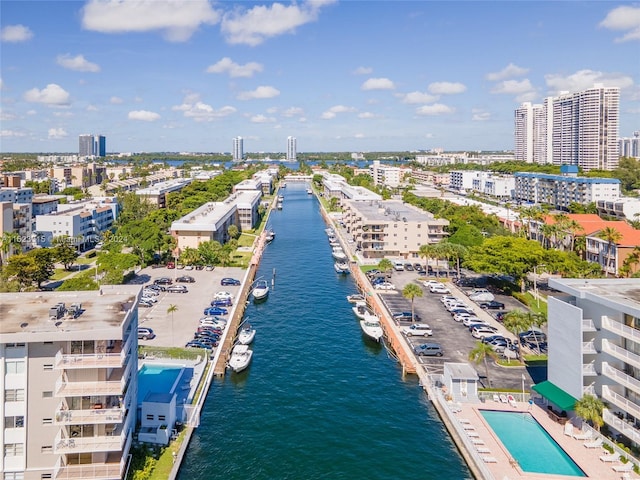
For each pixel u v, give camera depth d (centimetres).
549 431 6919
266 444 6969
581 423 6919
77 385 5584
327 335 11156
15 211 17938
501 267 13362
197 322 11381
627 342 6444
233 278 15562
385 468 6500
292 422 7544
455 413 7419
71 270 15750
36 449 5600
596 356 6800
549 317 7531
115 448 5569
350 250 19500
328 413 7825
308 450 6850
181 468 6394
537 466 6153
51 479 5541
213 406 7981
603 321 6600
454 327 11225
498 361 9331
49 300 6931
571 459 6225
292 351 10238
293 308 13025
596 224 17350
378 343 10706
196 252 16862
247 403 8094
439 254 15062
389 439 7156
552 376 7438
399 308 12575
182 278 15062
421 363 9300
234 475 6291
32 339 5425
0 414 5534
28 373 5569
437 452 6869
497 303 12588
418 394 8494
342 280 15875
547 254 13612
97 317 6181
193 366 8938
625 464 6053
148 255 16975
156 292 13600
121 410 5650
